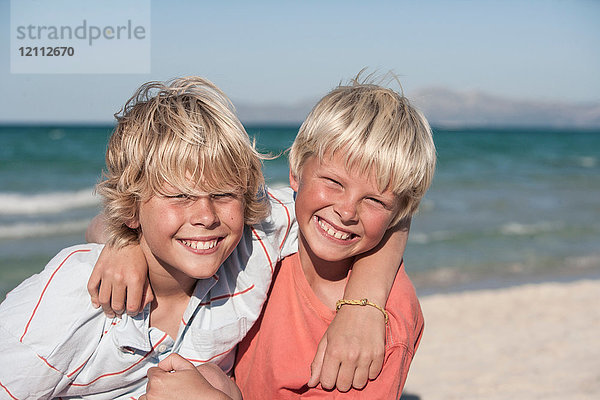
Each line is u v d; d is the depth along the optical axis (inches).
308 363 84.5
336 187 79.1
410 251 394.3
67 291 75.0
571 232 469.4
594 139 2330.2
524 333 225.1
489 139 2057.1
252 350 92.0
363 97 81.4
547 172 983.0
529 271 346.9
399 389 77.0
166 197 72.5
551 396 165.5
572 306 264.5
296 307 89.4
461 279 326.0
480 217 542.3
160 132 72.2
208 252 75.1
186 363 73.1
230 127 75.3
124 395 85.9
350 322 77.2
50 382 76.5
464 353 203.2
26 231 437.4
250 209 83.1
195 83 80.7
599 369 186.5
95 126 2470.5
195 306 83.7
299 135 85.0
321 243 81.7
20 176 725.9
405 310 82.2
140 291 75.9
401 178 78.3
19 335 73.5
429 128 86.5
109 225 77.5
